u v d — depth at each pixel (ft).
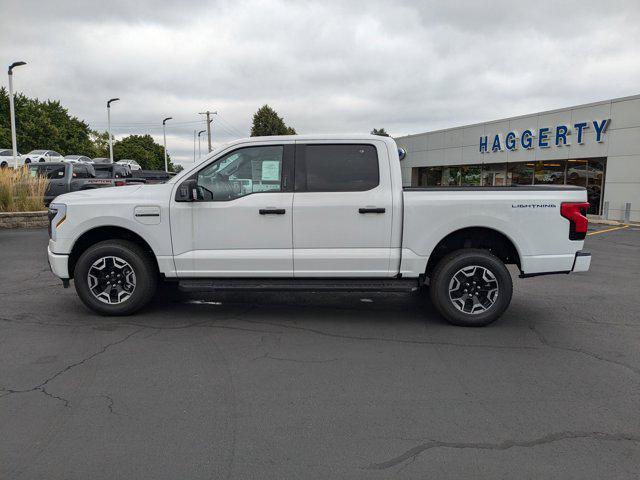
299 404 12.04
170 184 18.31
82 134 232.12
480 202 17.72
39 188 51.90
